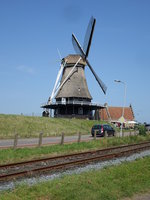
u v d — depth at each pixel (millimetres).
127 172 12273
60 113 62031
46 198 8289
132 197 9148
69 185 9664
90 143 26031
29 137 33719
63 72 65312
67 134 40875
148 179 11312
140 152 21906
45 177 11484
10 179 10820
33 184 9867
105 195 8781
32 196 8367
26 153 18266
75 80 63688
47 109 64062
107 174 11812
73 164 14656
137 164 14734
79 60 64562
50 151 19938
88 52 58188
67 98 62750
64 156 17422
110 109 94188
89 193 8797
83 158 16969
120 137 34406
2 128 37219
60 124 47875
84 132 46500
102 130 37031
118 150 23219
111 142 28625
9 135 33562
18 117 43656
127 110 95625
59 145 23203
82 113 60906
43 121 45875
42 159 15586
